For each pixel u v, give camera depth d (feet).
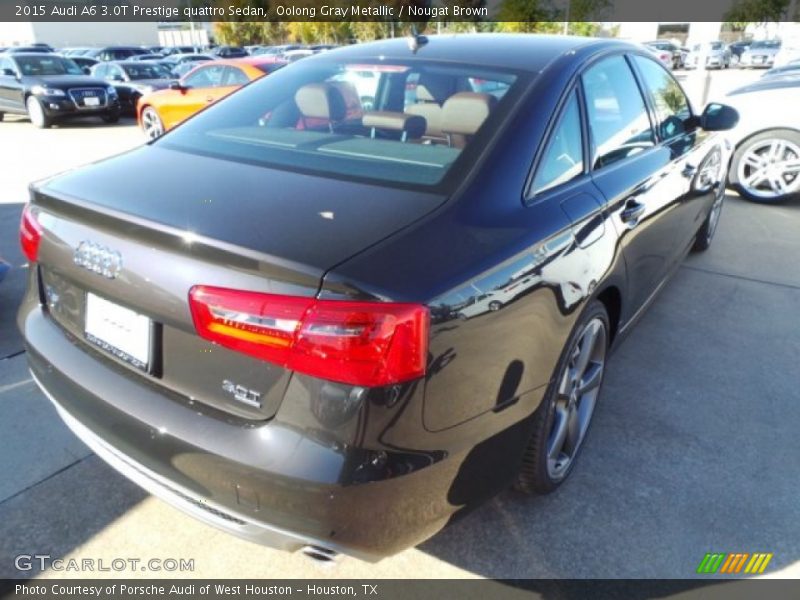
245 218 5.26
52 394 6.31
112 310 5.78
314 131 7.41
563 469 7.64
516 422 6.01
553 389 6.56
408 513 5.10
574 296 6.56
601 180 7.68
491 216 5.76
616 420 9.19
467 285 5.10
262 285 4.76
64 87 39.14
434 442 5.07
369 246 4.92
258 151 6.91
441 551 6.92
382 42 9.12
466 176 5.99
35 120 39.50
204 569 6.66
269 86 8.55
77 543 6.91
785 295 13.62
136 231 5.29
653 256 9.57
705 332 11.94
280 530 5.06
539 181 6.54
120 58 74.43
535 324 5.94
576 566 6.77
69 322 6.43
